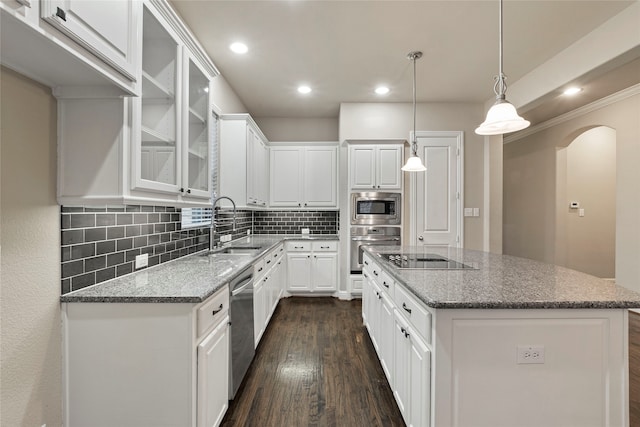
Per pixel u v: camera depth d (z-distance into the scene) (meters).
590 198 4.78
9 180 1.12
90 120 1.29
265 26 2.44
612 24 2.32
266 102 4.14
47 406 1.27
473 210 4.11
